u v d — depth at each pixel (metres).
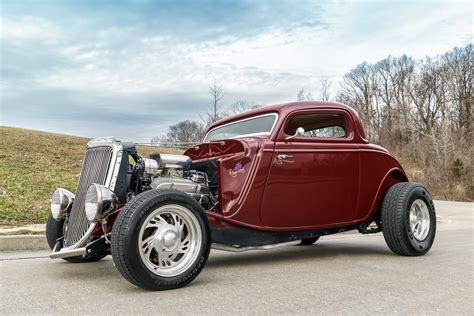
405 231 4.97
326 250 5.76
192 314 2.81
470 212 14.99
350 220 4.98
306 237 4.72
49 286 3.59
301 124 4.88
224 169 4.35
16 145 19.52
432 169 37.28
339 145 4.91
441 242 6.61
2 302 3.11
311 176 4.66
